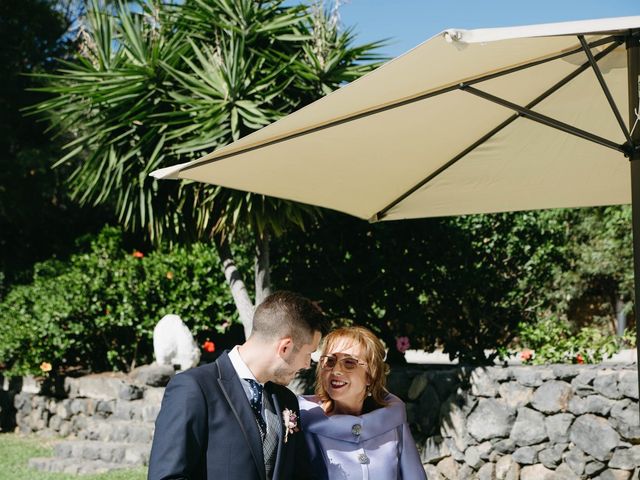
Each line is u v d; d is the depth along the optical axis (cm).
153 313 898
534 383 579
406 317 734
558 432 566
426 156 317
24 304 959
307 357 238
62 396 896
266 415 236
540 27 193
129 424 789
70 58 1413
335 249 750
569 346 650
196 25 668
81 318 893
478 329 730
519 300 751
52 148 1336
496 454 591
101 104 674
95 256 930
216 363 235
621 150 270
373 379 279
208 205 638
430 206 365
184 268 900
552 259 745
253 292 876
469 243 729
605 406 546
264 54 642
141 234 1224
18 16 1346
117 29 724
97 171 677
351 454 268
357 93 238
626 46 252
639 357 266
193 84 660
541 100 302
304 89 638
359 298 752
